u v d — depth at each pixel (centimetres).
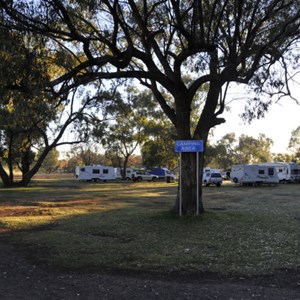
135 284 666
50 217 1588
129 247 986
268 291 629
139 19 1302
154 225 1308
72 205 2159
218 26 1288
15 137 4172
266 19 1319
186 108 1476
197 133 1491
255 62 1316
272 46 1362
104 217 1557
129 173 7038
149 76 1372
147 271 763
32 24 1016
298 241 1073
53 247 988
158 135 5925
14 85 934
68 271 760
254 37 1346
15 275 725
